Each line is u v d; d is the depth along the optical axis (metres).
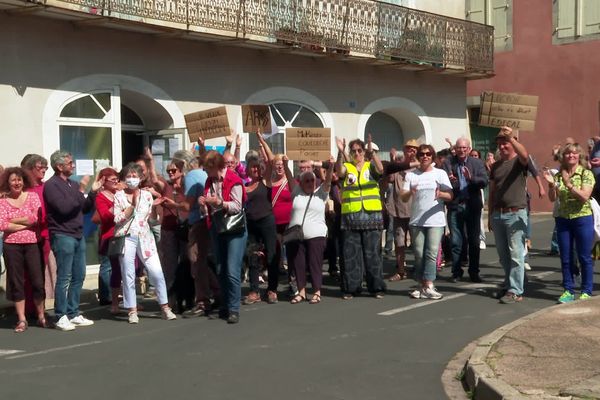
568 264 8.95
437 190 9.53
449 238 12.15
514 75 23.81
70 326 8.46
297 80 15.23
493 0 24.12
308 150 9.68
